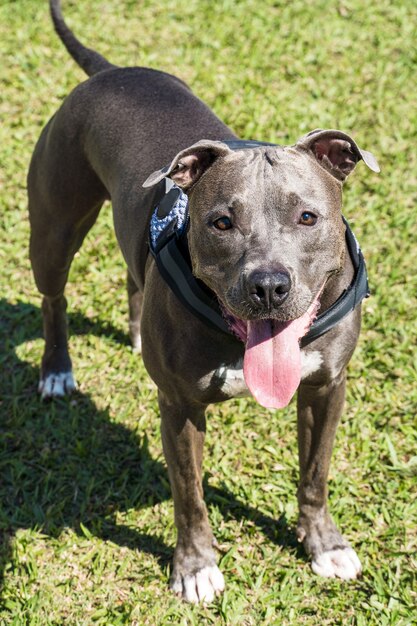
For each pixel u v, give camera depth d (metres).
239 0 10.11
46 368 6.32
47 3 10.11
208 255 4.04
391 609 4.76
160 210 4.53
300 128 8.32
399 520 5.28
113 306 6.92
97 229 7.52
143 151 5.16
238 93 8.79
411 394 6.07
